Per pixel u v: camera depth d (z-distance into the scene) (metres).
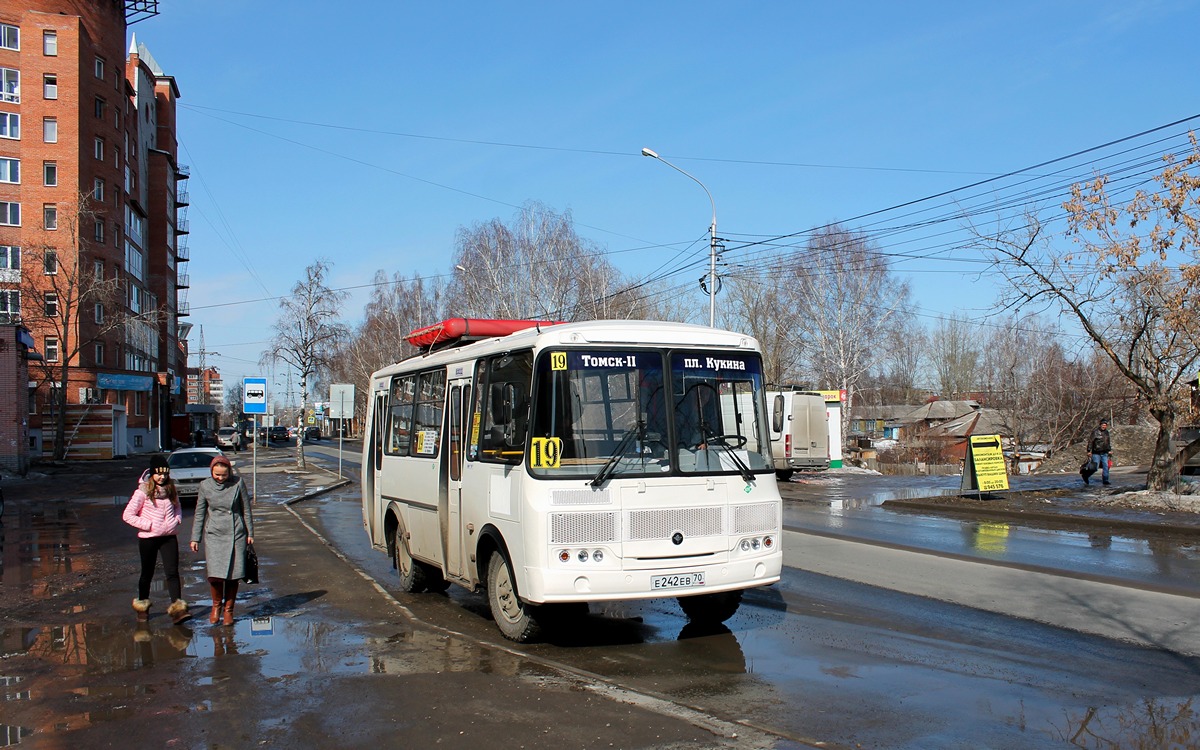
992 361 68.19
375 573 12.84
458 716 5.93
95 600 10.41
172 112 82.00
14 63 54.28
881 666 7.34
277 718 5.96
